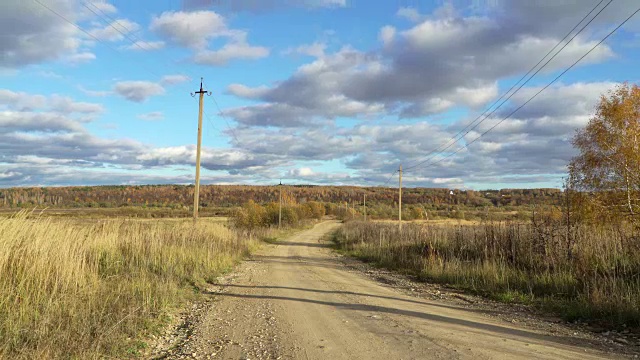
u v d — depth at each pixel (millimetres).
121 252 13484
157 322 7531
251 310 8977
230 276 15102
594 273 10672
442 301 10453
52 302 6949
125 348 5906
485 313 8797
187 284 12117
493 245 16391
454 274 14328
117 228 15047
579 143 28375
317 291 11695
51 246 8859
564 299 9922
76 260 9172
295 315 8359
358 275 16469
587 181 27453
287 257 24781
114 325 6336
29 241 8562
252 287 12492
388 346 5945
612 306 8008
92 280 8930
